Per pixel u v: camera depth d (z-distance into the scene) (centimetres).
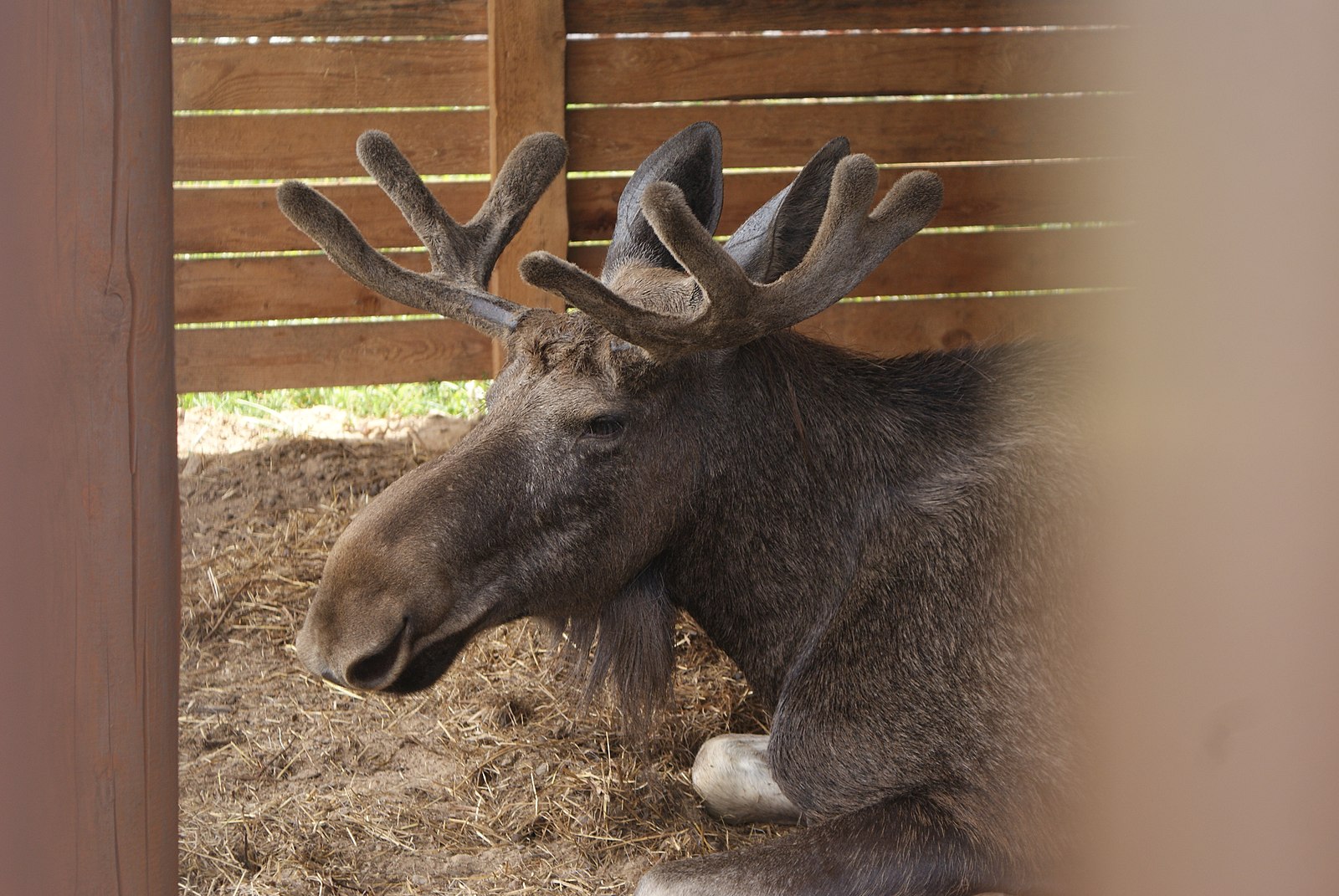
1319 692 162
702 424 452
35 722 246
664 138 1049
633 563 452
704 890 413
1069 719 440
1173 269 178
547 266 388
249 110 992
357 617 392
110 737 263
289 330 1031
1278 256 160
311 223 448
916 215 417
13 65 230
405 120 1019
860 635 461
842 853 423
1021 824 436
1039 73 1105
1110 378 210
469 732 617
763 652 485
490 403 452
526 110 977
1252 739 170
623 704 499
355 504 887
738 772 535
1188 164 171
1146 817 210
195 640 711
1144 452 200
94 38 239
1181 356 180
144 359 257
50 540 247
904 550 466
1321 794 163
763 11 1047
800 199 445
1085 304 220
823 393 475
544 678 664
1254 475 165
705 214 508
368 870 505
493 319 455
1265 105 160
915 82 1094
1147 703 206
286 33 984
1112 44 194
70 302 244
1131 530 210
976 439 482
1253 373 164
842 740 455
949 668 449
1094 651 444
